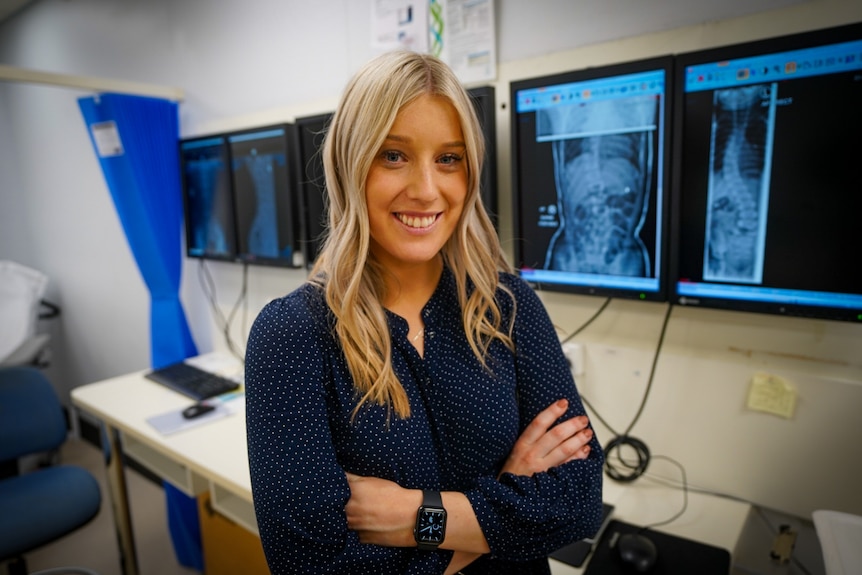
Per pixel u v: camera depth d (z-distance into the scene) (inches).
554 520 32.7
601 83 51.5
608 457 60.0
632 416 58.4
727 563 43.4
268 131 77.5
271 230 80.7
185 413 68.6
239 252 86.7
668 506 52.8
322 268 35.6
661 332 55.6
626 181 51.7
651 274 51.9
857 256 42.5
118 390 79.6
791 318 48.7
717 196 47.7
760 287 47.0
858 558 35.5
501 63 62.5
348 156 31.3
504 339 36.7
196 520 89.8
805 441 49.0
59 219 142.3
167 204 92.5
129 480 124.6
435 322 35.7
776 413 50.0
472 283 36.8
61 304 150.0
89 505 74.2
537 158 56.6
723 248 48.1
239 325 97.0
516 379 37.6
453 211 33.4
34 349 122.3
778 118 44.1
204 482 67.8
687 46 50.6
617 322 58.3
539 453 35.9
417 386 34.3
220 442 62.7
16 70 76.6
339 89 78.0
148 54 106.0
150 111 89.8
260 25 86.0
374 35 72.3
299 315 32.5
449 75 31.4
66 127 131.1
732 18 48.3
